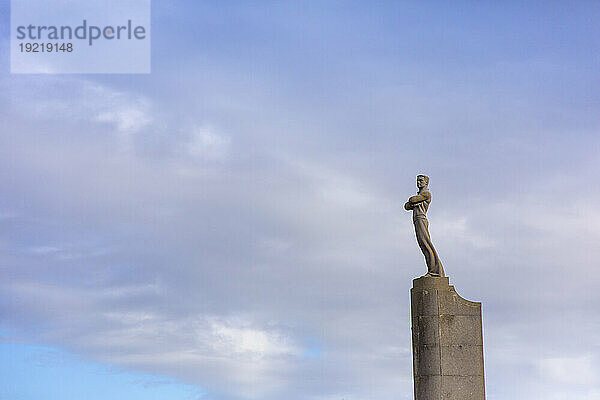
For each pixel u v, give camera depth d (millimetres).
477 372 69375
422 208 71688
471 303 70000
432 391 69312
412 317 71000
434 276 70500
